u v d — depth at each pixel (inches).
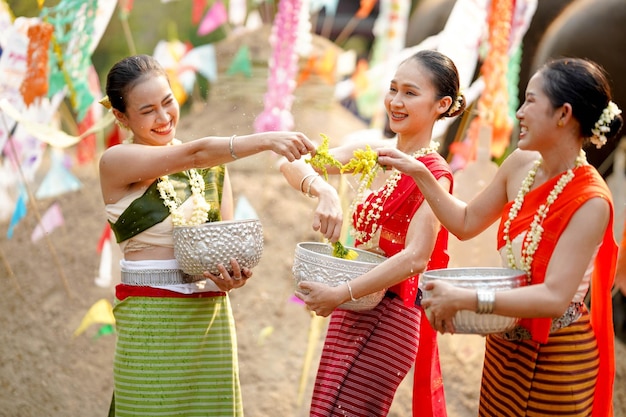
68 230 272.7
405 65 135.8
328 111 309.6
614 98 232.4
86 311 229.3
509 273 118.4
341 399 135.2
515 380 123.6
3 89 185.8
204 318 135.0
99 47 331.6
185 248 126.5
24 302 232.7
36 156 217.2
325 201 134.5
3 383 194.5
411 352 137.4
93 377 199.8
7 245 262.8
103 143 294.2
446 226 127.9
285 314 227.1
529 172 123.3
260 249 130.9
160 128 131.0
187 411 134.3
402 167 125.0
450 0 288.2
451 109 138.6
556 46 241.8
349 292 126.5
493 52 201.0
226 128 297.6
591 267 120.4
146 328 131.6
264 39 314.3
